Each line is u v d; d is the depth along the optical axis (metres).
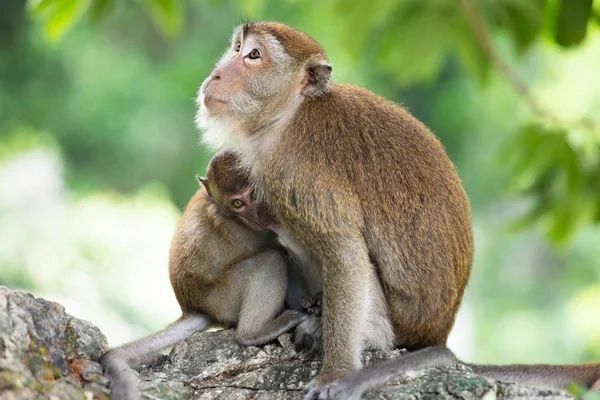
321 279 10.09
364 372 8.53
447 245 9.65
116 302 21.50
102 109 33.31
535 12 12.66
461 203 9.95
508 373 9.77
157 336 9.86
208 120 10.25
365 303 9.23
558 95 28.31
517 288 38.16
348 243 9.33
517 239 38.56
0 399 7.38
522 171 12.66
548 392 8.35
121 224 23.52
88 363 8.36
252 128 10.12
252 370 9.27
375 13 13.45
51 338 8.34
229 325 10.38
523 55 13.02
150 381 8.62
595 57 28.31
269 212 10.09
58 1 12.62
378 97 10.26
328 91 10.00
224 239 10.34
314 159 9.50
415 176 9.68
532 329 33.78
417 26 13.09
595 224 12.98
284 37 10.20
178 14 13.30
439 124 37.09
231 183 10.09
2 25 33.69
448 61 36.28
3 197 24.50
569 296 35.06
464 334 35.97
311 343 9.45
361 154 9.61
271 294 9.97
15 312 8.02
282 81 10.06
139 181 34.12
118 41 34.97
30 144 27.73
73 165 33.34
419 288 9.59
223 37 34.53
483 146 36.78
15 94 33.31
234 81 10.12
